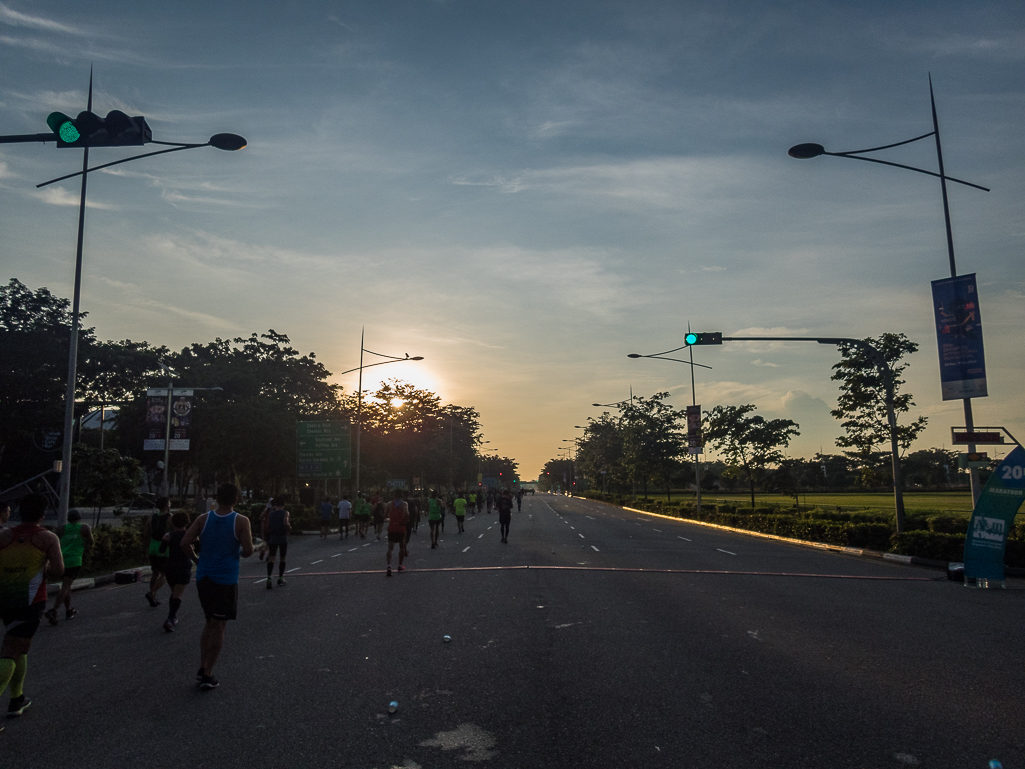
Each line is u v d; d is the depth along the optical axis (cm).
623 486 8012
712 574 1598
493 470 15988
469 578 1519
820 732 564
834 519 2980
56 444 3812
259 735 564
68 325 4138
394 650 851
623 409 6225
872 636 930
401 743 544
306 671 758
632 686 692
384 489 6397
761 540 2770
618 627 981
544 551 2153
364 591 1355
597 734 561
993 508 1472
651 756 516
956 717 602
